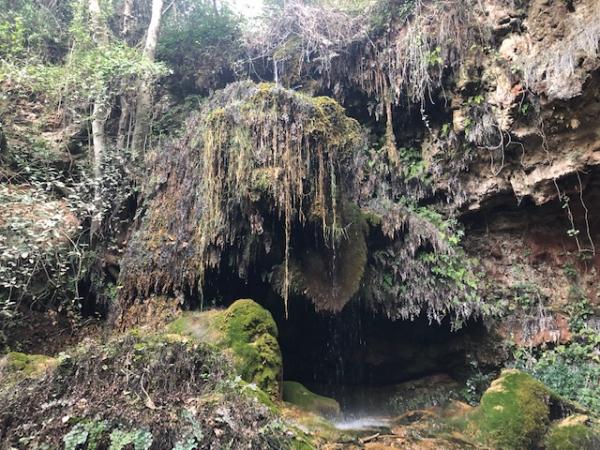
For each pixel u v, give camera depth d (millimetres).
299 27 8539
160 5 9031
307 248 5543
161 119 8641
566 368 6316
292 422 3703
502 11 6453
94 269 6293
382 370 7266
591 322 6738
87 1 8891
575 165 6051
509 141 6555
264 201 5008
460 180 7500
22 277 5668
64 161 7344
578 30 5527
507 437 4250
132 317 5625
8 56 7492
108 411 2938
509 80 6355
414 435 4551
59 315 5938
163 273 5684
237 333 4367
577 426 4266
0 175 6457
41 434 2834
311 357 6684
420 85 7230
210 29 9094
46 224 5516
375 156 7816
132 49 8047
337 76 8211
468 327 7098
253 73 9039
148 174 6793
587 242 6945
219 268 5480
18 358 4035
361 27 7980
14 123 7469
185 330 4680
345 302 5531
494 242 7590
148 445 2703
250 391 3381
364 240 6078
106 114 7746
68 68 7590
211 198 5219
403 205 7664
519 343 6914
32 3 9148
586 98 5621
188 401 3084
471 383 6789
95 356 3391
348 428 4625
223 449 2715
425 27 7266
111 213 6645
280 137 5078
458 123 7145
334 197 5234
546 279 7176
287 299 5363
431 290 6531
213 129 5305
